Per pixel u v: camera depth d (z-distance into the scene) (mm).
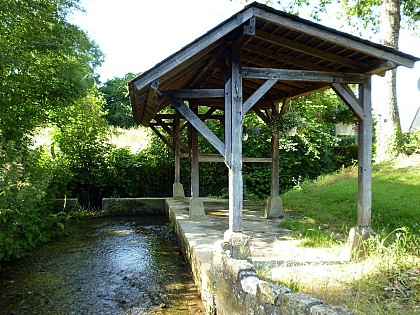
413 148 12070
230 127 4977
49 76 8391
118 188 13281
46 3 7961
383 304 3123
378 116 12758
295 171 14867
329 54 5203
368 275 3783
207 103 9477
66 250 7621
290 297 2457
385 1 11453
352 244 4984
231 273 3430
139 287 5348
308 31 4566
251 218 8125
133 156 13617
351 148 15219
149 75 4359
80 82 9031
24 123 8320
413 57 4793
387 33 11406
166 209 11688
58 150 12680
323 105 13539
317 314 2152
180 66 4734
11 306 4750
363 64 5242
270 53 5594
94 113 13062
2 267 6449
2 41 7223
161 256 7039
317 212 8180
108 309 4590
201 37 4391
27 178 7465
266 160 8312
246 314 3014
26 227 7816
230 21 4418
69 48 8531
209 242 5863
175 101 4953
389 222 6602
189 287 5285
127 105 24062
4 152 6957
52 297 5043
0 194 6410
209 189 14148
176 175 11812
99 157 12992
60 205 11445
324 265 4398
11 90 7742
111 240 8523
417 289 3434
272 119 8078
